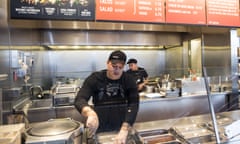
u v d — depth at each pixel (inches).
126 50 143.1
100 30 127.4
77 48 134.7
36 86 71.2
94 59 138.3
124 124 46.5
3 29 72.2
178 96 93.2
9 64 74.9
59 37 123.3
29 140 32.4
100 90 53.1
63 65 133.3
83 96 50.2
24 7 71.7
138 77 93.5
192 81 93.0
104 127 45.8
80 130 37.4
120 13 80.9
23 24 88.6
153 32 139.5
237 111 63.5
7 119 48.4
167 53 151.4
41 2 73.0
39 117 56.7
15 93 61.9
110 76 53.0
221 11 93.9
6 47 74.5
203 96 84.4
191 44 143.8
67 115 61.2
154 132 49.3
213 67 121.6
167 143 44.5
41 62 123.2
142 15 83.5
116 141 41.8
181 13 88.3
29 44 106.9
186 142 44.7
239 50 125.6
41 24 93.2
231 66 121.7
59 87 67.8
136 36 136.3
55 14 74.4
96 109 48.8
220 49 128.2
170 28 112.7
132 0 82.3
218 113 61.1
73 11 76.0
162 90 95.7
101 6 78.9
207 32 130.2
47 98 64.9
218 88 82.8
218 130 47.9
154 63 149.5
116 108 50.1
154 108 89.0
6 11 72.0
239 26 97.2
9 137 32.2
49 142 32.4
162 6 86.0
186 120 56.7
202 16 91.2
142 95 92.4
